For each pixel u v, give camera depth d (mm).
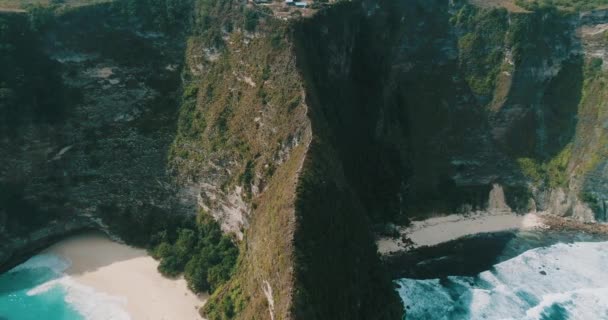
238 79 87062
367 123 100312
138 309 75062
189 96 91750
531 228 99062
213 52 91625
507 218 101750
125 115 91625
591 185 101250
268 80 82062
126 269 82562
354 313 61406
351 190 74875
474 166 107062
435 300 80188
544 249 93250
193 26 94688
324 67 90500
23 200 85812
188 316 73562
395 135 105000
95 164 89750
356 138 94250
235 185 80250
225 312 68250
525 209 103625
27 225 85250
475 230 97875
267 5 92562
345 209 69000
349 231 67562
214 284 76625
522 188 105625
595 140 104500
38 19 87938
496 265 88750
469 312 78250
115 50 91625
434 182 103812
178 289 78625
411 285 83062
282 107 77750
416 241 93625
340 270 61875
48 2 94125
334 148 76625
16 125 84438
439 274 86062
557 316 78000
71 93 89625
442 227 97750
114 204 89812
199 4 94812
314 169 66875
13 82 84812
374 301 65938
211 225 85438
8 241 83062
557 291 83125
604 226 99000
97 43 91000
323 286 57625
